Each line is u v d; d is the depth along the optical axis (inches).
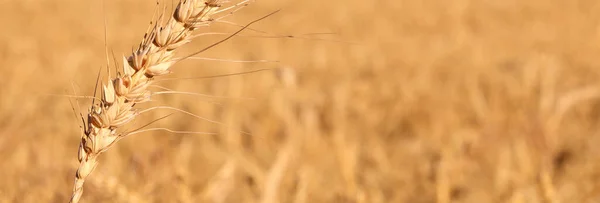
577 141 391.9
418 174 317.1
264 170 307.6
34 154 327.9
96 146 131.3
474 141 363.9
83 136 133.6
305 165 300.4
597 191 289.9
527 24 1196.5
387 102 498.9
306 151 347.6
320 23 1190.9
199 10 124.7
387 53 799.1
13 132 353.1
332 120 428.8
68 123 387.5
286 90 455.2
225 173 263.0
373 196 281.6
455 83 576.4
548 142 373.7
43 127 380.2
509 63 691.4
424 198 293.7
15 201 229.0
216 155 331.6
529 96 495.8
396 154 372.5
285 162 243.6
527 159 308.7
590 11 1368.1
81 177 133.8
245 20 1118.4
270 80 516.1
